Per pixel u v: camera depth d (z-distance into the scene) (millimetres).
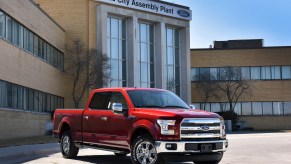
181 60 55062
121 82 47812
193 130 11008
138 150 11523
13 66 28906
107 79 42562
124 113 12180
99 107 13500
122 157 15508
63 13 44781
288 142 27047
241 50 60875
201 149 11008
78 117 14289
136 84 47938
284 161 15312
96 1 45156
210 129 11266
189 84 54656
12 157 16000
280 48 61000
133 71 47844
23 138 28469
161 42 51469
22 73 30859
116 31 47875
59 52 42469
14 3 29203
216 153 11398
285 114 60312
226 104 59719
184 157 10898
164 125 10898
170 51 54344
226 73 58938
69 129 14969
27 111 31812
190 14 55188
